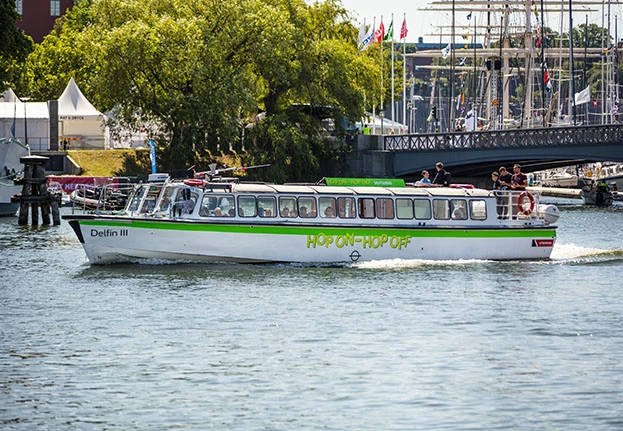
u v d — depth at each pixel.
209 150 135.00
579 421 32.59
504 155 136.88
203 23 131.75
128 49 129.38
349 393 35.31
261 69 135.75
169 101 130.38
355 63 153.00
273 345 41.59
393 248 61.59
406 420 32.69
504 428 32.00
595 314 48.03
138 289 53.28
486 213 63.34
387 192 61.81
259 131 133.62
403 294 52.59
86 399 34.69
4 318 46.56
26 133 133.50
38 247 73.25
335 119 141.50
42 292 52.75
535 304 50.41
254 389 35.75
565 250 68.69
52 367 38.31
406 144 143.62
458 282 56.19
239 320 46.16
